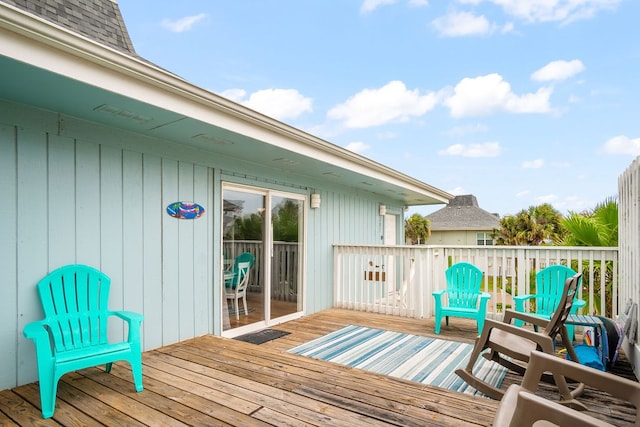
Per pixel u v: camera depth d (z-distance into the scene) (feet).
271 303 17.48
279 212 18.22
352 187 24.49
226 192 15.55
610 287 16.42
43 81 8.04
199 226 14.32
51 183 10.22
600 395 9.37
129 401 8.63
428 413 8.11
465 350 13.39
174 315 13.35
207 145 13.80
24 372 9.69
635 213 11.52
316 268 20.62
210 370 10.62
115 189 11.68
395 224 32.30
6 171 9.42
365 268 23.89
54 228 10.27
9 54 6.88
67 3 13.16
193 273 14.06
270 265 17.52
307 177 20.06
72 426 7.55
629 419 8.16
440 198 30.91
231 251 15.70
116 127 11.64
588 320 12.08
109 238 11.51
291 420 7.79
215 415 7.99
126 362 11.16
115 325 11.59
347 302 21.48
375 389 9.37
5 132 9.39
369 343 14.30
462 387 10.16
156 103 9.55
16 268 9.57
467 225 98.48
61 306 9.80
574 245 18.51
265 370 10.63
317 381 9.85
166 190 13.16
